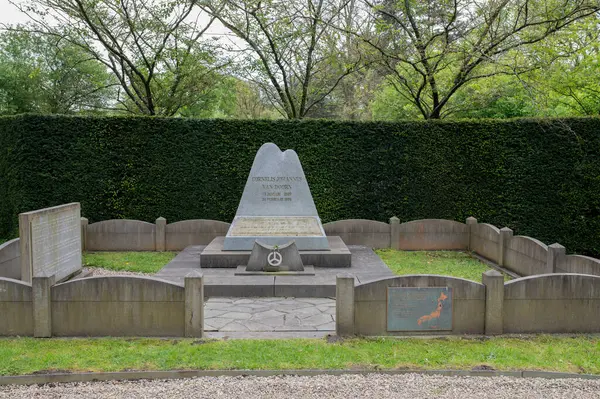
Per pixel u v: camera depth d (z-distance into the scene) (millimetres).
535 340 6438
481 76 15922
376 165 14555
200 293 6477
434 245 13484
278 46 18484
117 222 13195
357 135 14539
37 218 8430
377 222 13406
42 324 6402
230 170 14406
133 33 17344
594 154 13695
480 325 6641
